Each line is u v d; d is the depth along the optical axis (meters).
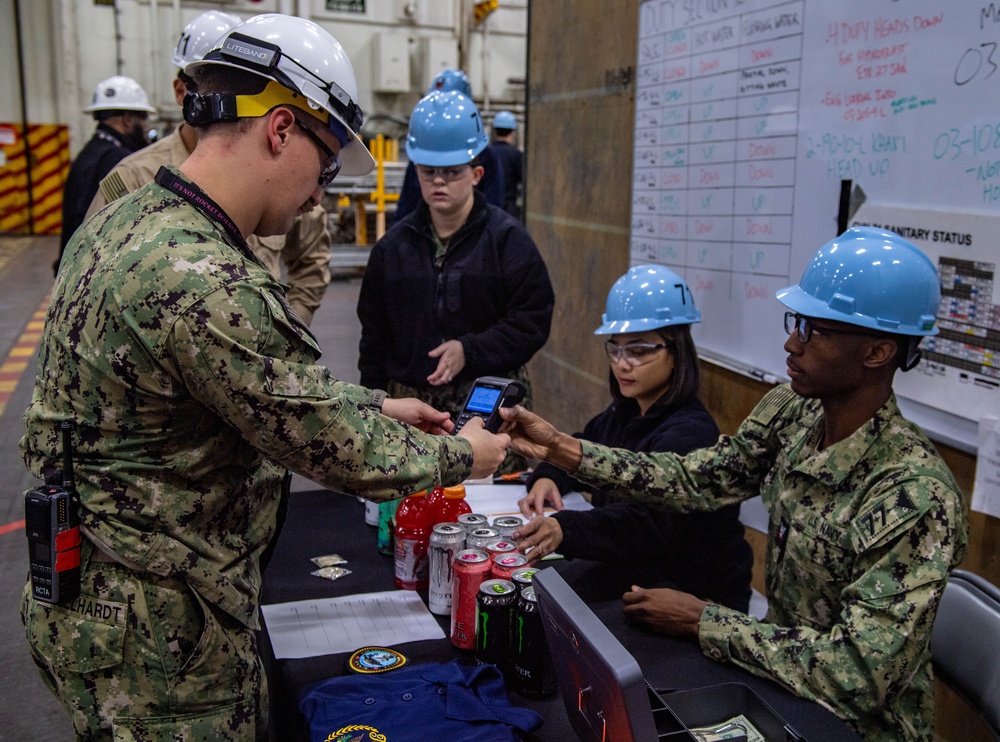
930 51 1.78
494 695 1.15
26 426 1.06
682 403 1.81
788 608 1.37
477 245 2.41
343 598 1.49
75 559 1.00
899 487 1.19
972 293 1.71
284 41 1.05
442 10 10.38
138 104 4.77
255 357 0.96
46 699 2.23
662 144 2.90
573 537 1.56
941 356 1.80
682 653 1.31
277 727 1.27
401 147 10.28
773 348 2.35
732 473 1.56
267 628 1.37
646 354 1.78
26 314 6.72
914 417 1.90
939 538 1.14
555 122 3.94
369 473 1.06
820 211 2.13
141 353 0.96
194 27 2.23
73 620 1.01
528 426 1.52
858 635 1.14
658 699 1.08
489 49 10.66
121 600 1.01
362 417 1.08
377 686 1.16
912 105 1.83
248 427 0.99
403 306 2.45
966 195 1.71
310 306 2.84
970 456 1.77
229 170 1.05
